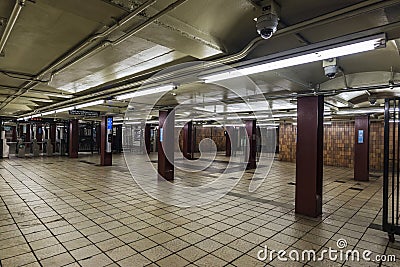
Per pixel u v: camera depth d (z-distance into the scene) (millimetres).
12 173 8625
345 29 2377
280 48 2848
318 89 4359
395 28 1890
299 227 3977
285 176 9000
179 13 2029
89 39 2512
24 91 5637
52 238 3406
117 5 1817
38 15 2207
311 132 4535
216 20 2193
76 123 14078
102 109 9641
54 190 6211
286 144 14008
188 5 1944
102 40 2559
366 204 5398
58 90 5637
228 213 4645
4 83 5109
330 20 1945
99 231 3678
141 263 2807
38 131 19188
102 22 2107
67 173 8789
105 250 3092
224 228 3893
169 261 2861
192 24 2207
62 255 2947
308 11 2104
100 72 3943
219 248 3209
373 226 4051
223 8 2025
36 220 4086
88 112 9977
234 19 2213
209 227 3922
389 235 3500
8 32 2232
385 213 3547
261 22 1910
